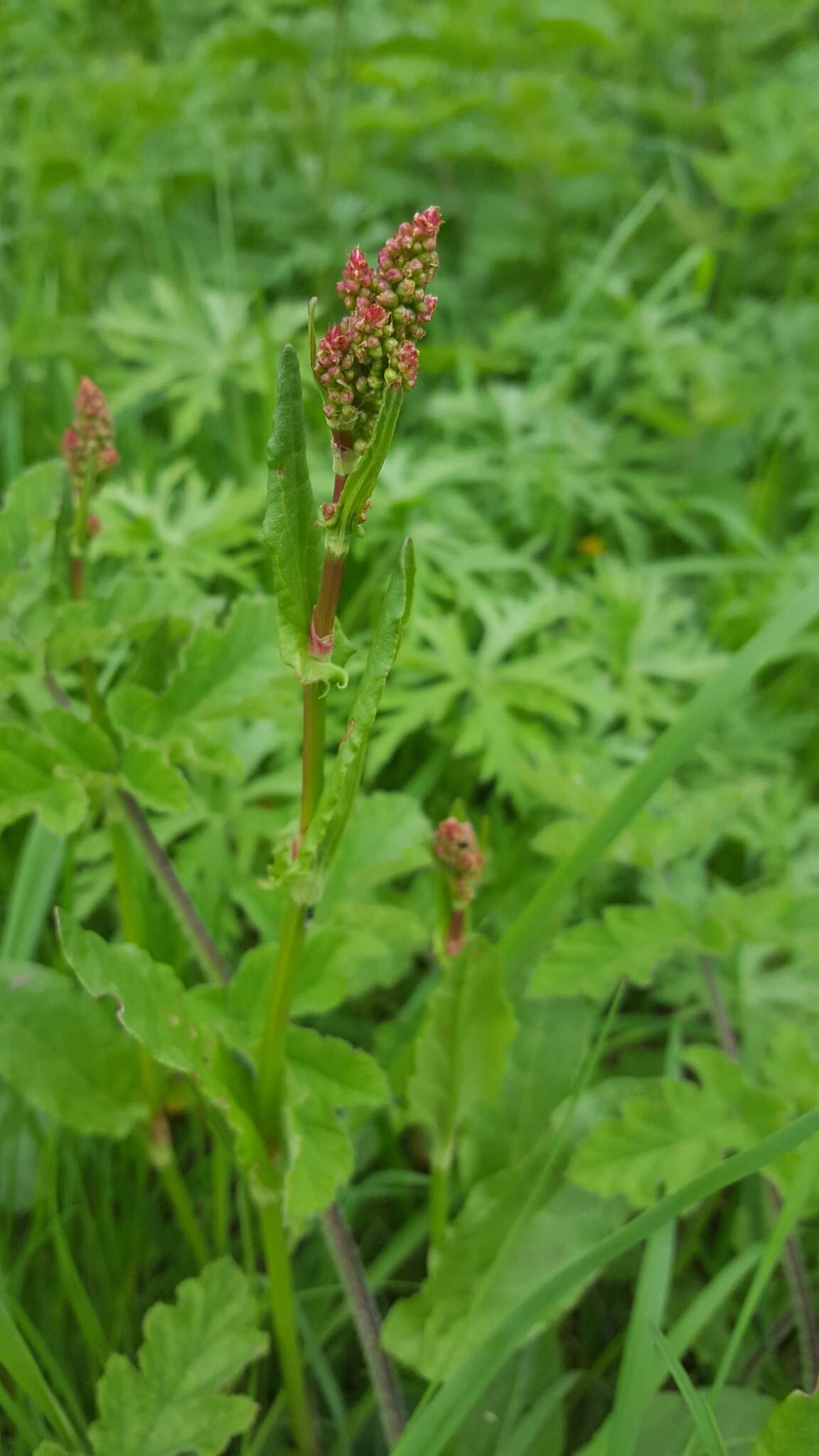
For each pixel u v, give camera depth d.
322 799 0.20
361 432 0.18
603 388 0.65
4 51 0.80
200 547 0.45
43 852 0.34
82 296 0.67
